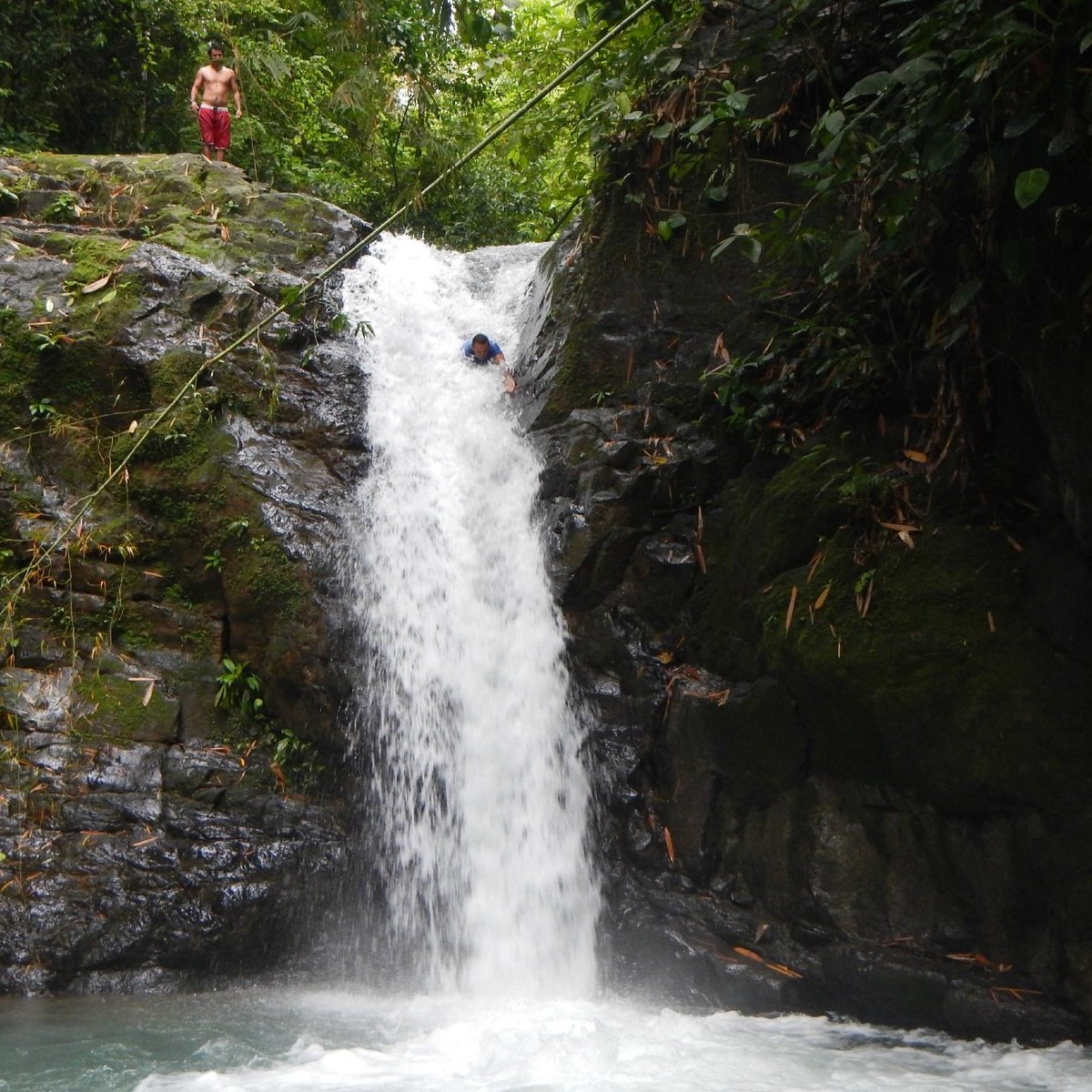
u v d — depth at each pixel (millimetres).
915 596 5266
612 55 8172
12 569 7352
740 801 6102
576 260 8102
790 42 6980
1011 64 4492
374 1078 4375
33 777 6715
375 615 7332
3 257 8227
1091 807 4730
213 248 8945
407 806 6984
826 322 6449
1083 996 4859
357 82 12852
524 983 6430
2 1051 4879
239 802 6898
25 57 12555
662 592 6734
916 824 5438
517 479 7562
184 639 7402
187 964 6355
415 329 9203
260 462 7672
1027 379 5102
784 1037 5133
